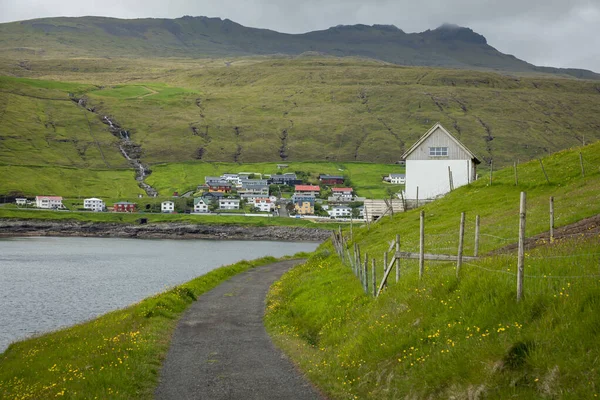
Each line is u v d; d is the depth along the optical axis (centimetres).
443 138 6719
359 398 1513
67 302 6131
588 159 4978
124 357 1955
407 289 2070
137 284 7750
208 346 2245
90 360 1986
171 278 8556
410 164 6812
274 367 1905
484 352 1355
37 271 9238
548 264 1706
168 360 2017
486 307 1574
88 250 14112
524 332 1375
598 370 1143
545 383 1190
